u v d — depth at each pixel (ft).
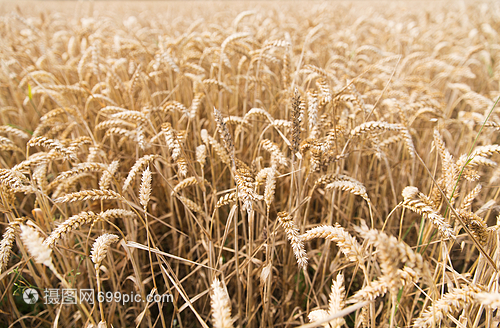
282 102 3.01
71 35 5.92
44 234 2.01
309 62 4.42
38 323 2.63
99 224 2.88
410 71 4.94
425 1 15.80
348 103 2.70
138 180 2.94
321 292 2.67
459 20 7.82
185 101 3.88
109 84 3.58
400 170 3.17
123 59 3.69
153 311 2.82
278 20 6.93
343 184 1.96
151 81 3.80
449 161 2.05
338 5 11.03
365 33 7.40
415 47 5.69
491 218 3.23
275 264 2.81
